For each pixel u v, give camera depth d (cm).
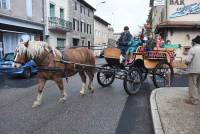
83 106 898
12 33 2677
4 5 2525
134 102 959
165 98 930
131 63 1088
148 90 1169
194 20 2434
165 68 1206
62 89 941
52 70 877
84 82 1080
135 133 654
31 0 3000
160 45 1345
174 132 602
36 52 852
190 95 862
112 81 1270
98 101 970
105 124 718
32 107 887
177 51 2391
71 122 732
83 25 5250
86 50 1073
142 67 1137
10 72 1650
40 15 3244
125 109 866
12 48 2667
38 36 3203
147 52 1118
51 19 3547
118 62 1107
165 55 1188
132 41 1105
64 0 4128
